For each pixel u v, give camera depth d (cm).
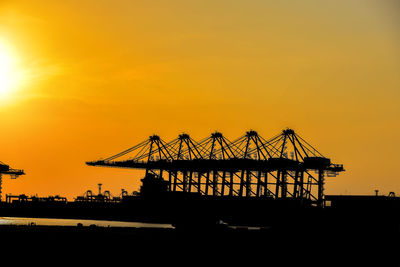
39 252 19950
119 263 19450
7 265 18538
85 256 19888
